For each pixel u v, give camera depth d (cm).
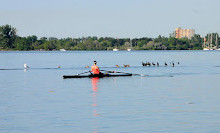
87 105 4481
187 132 3145
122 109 4197
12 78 8581
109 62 18750
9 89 6238
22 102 4744
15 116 3834
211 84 6912
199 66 13962
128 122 3534
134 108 4259
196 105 4447
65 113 3978
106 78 8212
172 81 7538
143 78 8244
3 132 3191
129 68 12862
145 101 4775
